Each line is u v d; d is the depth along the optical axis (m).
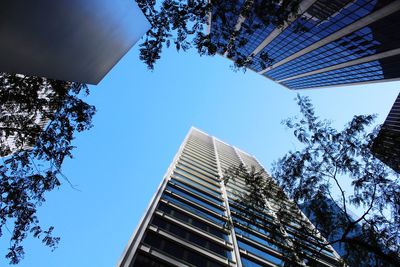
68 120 16.25
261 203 18.06
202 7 15.01
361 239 14.48
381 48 34.31
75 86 16.34
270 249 26.72
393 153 14.91
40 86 14.84
